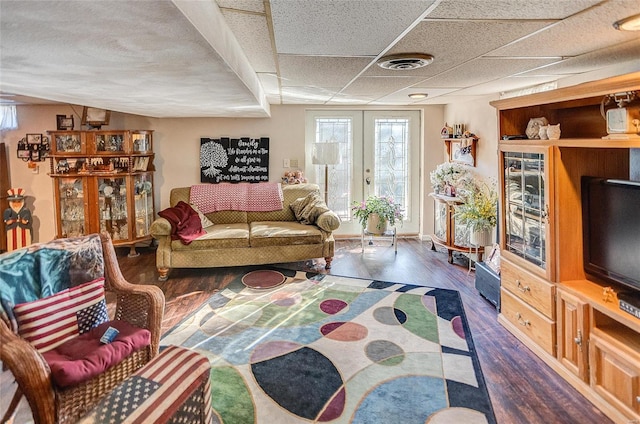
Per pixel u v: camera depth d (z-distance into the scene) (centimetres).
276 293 372
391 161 584
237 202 503
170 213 432
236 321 311
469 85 351
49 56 158
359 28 177
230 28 179
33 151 517
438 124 566
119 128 525
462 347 267
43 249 212
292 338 282
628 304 193
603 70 281
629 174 234
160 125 533
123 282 238
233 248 427
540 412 201
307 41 200
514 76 306
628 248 206
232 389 221
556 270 238
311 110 566
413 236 598
